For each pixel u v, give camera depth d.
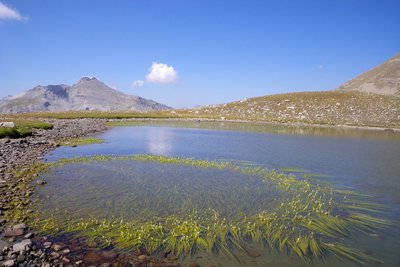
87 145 38.31
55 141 39.97
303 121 96.94
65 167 24.34
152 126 75.38
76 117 95.25
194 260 10.50
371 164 30.23
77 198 16.64
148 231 12.46
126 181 20.72
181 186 20.03
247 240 12.25
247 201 17.38
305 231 13.45
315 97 133.62
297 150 38.62
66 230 12.27
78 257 10.15
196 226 13.16
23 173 21.27
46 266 9.28
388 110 107.19
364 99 122.81
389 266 10.68
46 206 15.12
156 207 15.74
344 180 23.56
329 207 16.88
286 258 10.97
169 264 10.13
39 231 12.05
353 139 53.72
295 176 24.19
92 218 13.78
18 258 9.52
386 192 20.33
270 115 116.75
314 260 10.90
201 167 26.09
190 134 56.53
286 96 142.12
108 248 10.98
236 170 25.45
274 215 15.13
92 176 21.73
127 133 56.28
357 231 13.66
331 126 85.50
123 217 14.11
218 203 16.83
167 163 27.28
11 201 15.33
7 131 38.22
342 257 11.22
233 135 55.84
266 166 28.02
